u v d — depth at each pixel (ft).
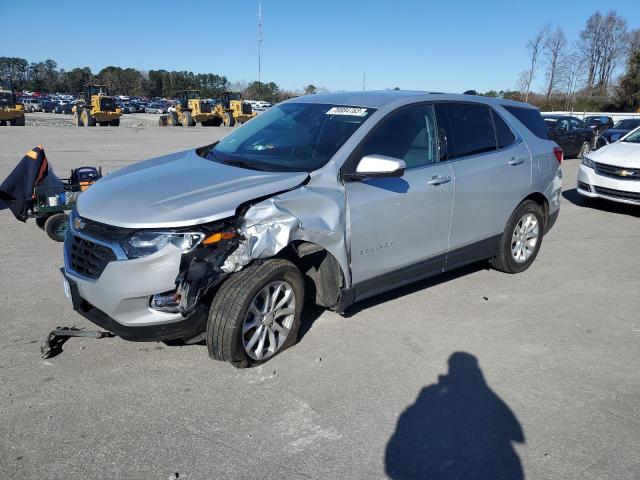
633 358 13.24
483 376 12.26
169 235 10.79
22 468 9.02
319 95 16.80
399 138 14.52
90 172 23.91
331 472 9.12
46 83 417.69
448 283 17.98
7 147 60.70
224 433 10.02
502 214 17.44
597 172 29.76
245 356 11.88
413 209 14.40
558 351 13.52
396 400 11.21
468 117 16.66
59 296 16.07
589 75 174.40
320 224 12.30
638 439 10.18
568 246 22.91
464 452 9.72
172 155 16.06
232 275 11.72
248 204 11.72
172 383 11.57
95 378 11.69
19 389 11.21
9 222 25.34
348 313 15.31
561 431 10.37
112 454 9.39
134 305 10.95
